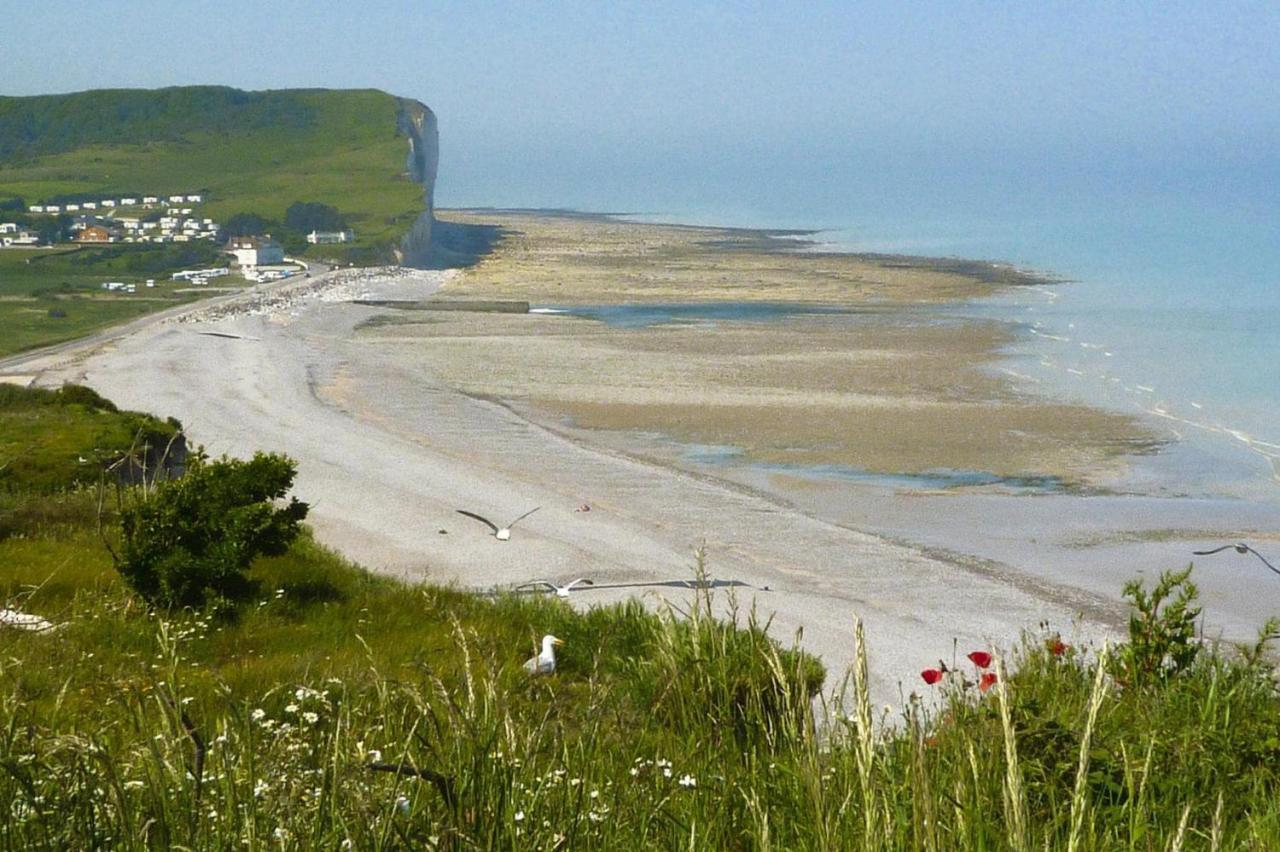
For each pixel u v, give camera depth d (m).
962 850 4.62
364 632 16.67
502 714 5.28
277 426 50.47
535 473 42.31
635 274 137.25
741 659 8.73
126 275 157.12
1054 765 6.49
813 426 50.97
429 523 33.19
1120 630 25.33
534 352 76.44
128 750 5.25
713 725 6.97
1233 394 57.81
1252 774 7.30
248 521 17.91
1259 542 33.88
